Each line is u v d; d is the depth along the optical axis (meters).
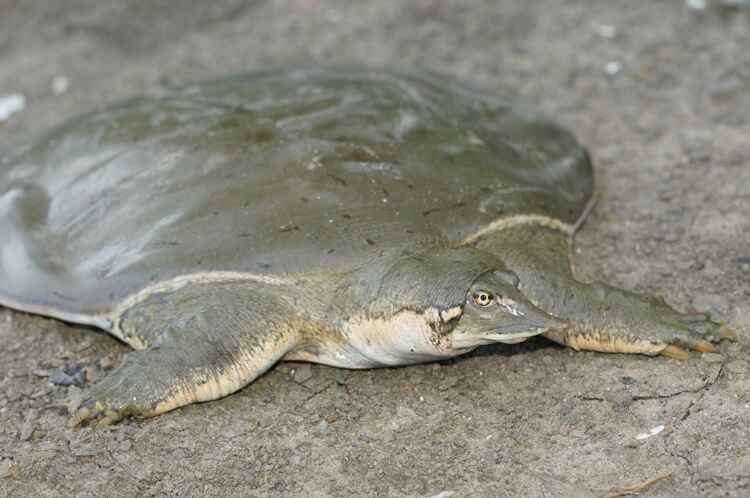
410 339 5.93
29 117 10.27
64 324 7.01
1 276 6.78
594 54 10.49
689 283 7.10
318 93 7.48
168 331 6.08
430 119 7.25
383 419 6.04
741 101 9.41
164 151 6.93
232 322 6.06
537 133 8.02
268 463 5.75
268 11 11.97
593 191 7.80
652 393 6.04
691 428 5.74
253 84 7.94
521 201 6.77
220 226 6.35
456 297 5.71
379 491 5.52
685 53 10.32
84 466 5.77
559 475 5.52
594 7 11.39
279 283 6.20
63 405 6.27
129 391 5.92
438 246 6.24
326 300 6.16
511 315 5.76
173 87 8.46
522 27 11.15
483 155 7.04
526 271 6.37
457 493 5.46
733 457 5.51
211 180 6.61
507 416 5.99
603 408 5.97
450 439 5.85
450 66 10.52
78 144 7.45
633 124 9.26
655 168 8.54
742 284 7.02
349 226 6.25
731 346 6.38
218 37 11.52
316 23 11.59
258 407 6.17
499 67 10.43
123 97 10.40
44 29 11.88
